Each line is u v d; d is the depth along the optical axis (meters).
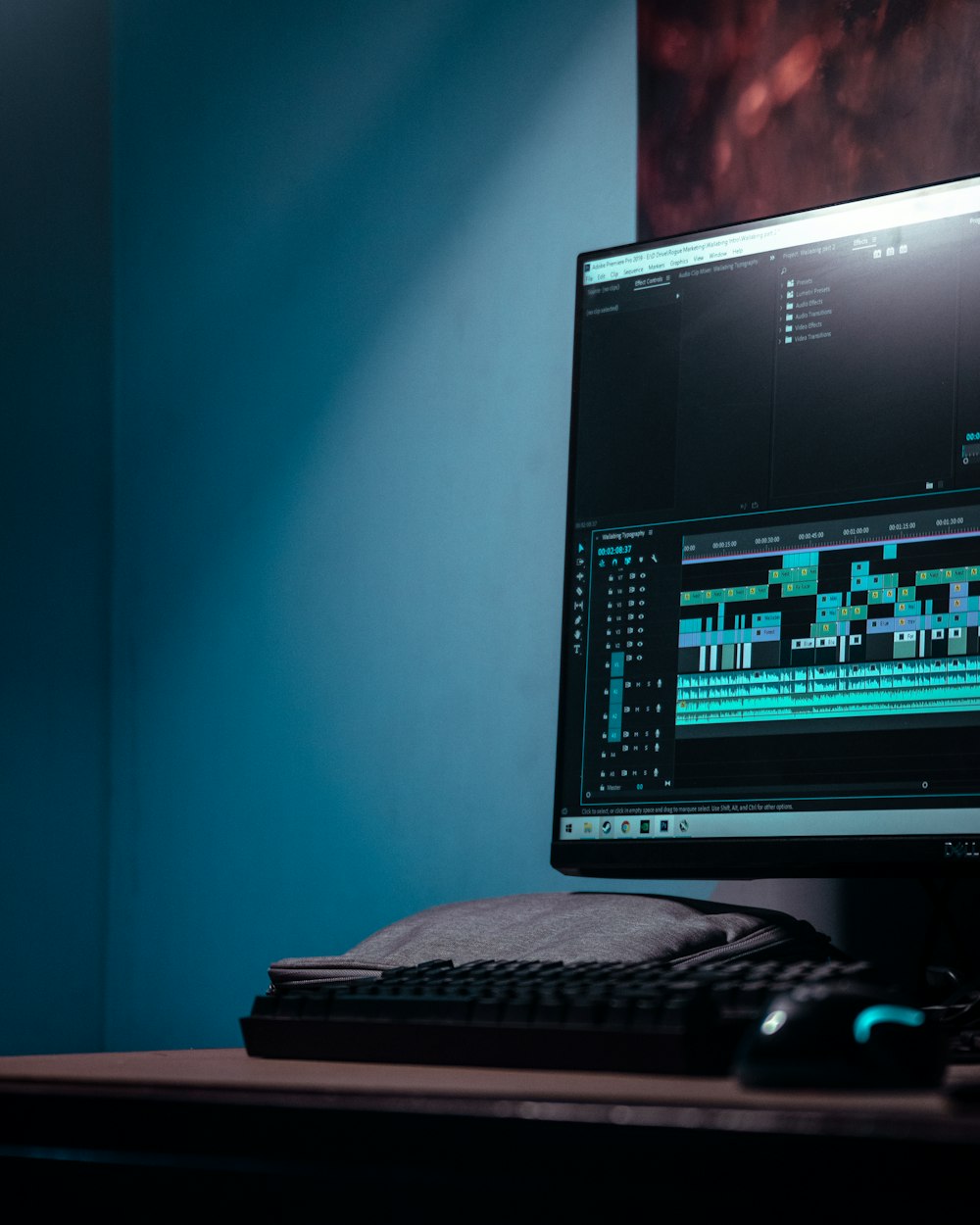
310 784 1.63
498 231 1.54
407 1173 0.51
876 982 0.72
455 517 1.54
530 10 1.54
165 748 1.80
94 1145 0.58
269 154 1.80
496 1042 0.69
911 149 1.20
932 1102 0.52
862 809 1.00
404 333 1.62
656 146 1.40
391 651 1.57
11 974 1.75
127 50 1.98
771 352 1.11
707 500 1.11
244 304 1.80
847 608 1.04
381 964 1.05
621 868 1.11
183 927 1.74
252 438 1.76
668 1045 0.63
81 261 1.93
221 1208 0.79
